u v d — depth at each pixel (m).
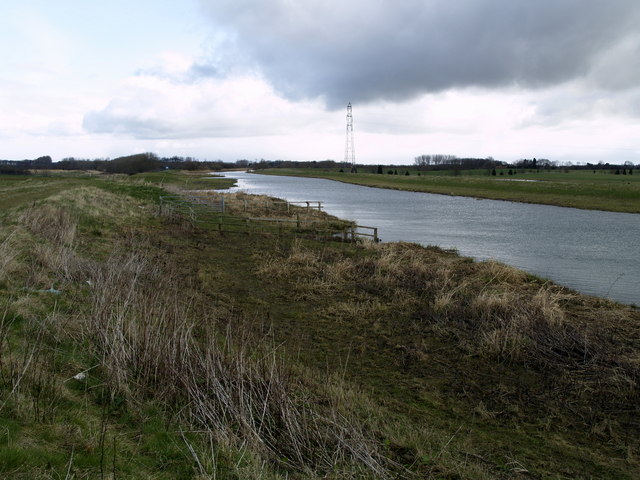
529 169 146.62
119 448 4.52
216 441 5.15
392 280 14.56
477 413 7.46
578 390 8.24
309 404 6.45
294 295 13.36
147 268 13.15
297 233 23.73
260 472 4.60
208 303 11.70
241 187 72.69
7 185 44.41
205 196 40.59
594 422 7.27
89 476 3.90
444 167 172.62
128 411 5.34
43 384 5.29
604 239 25.09
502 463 6.06
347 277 15.19
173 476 4.34
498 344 9.74
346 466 5.18
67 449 4.22
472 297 12.84
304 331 10.71
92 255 14.12
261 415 5.95
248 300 12.65
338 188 75.12
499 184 66.62
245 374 6.53
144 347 6.78
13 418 4.47
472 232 27.53
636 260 19.64
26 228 14.45
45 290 9.02
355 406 7.01
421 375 8.78
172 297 10.63
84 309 8.34
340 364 8.96
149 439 4.88
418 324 11.27
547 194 54.28
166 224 24.23
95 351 6.60
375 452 5.55
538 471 5.94
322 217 31.44
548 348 9.77
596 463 6.22
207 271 15.23
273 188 73.12
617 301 13.70
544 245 23.16
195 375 6.49
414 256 18.30
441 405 7.65
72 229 15.82
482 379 8.66
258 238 21.98
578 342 9.91
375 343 10.18
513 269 15.73
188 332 7.34
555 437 6.85
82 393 5.51
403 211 39.66
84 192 27.81
